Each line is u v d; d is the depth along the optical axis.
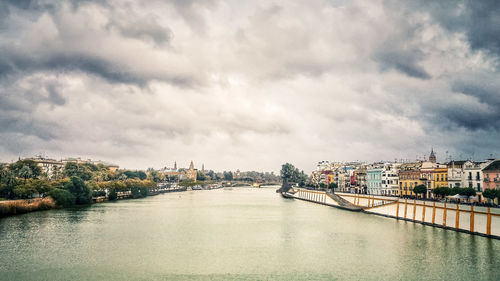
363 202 182.12
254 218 154.50
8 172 188.75
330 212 175.00
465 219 103.06
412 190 192.62
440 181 170.38
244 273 73.44
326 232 115.88
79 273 72.69
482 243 90.19
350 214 164.38
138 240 103.94
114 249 92.38
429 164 186.25
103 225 129.38
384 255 84.50
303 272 73.69
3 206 144.12
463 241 93.06
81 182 199.75
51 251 89.19
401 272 72.25
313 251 90.44
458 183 158.75
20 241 99.31
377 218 145.12
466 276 68.88
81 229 119.69
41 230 115.88
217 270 75.25
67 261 80.88
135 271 74.38
